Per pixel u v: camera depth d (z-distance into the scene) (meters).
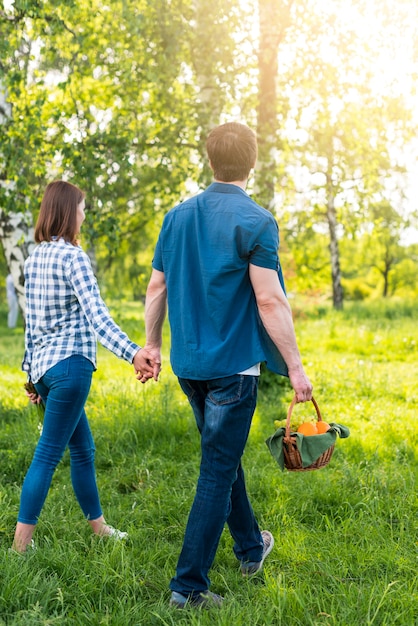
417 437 5.48
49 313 3.17
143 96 8.37
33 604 2.60
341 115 8.49
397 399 7.31
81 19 7.09
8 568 2.80
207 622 2.51
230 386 2.68
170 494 4.06
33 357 3.24
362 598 2.71
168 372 8.59
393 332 13.41
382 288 50.84
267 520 3.72
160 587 2.91
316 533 3.53
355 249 44.38
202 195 2.80
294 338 2.67
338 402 7.17
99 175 6.68
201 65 7.36
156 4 7.02
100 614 2.57
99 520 3.43
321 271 24.58
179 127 7.52
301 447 2.72
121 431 5.42
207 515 2.69
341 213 9.95
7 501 4.00
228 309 2.69
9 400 7.36
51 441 3.16
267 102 7.76
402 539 3.39
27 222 6.90
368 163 9.04
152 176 8.30
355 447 5.14
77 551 3.21
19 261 7.14
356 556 3.19
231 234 2.64
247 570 3.08
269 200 7.79
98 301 3.06
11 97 6.65
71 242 3.31
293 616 2.62
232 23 7.36
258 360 2.66
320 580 2.96
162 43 7.20
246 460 4.78
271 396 7.26
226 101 7.70
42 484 3.12
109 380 8.38
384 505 3.87
